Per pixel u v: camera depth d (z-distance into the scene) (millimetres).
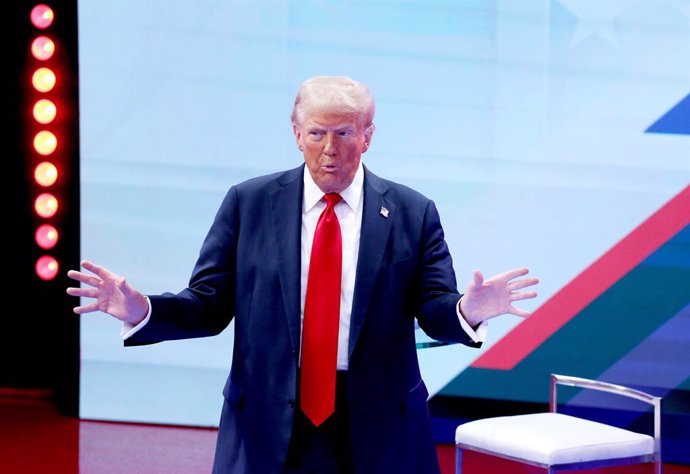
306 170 6672
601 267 13953
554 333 14125
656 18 13523
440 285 6473
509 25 13836
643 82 13633
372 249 6402
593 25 13672
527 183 13977
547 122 13875
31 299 16391
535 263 14062
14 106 15883
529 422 9555
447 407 14500
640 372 13977
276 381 6262
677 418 13930
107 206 14867
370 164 14219
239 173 14562
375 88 14141
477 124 14023
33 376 16891
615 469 13875
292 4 14203
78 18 14641
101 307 6141
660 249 13805
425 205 6730
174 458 13672
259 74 14375
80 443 14258
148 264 14844
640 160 13758
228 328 14945
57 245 15320
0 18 15500
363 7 14062
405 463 6359
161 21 14484
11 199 16125
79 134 14828
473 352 14352
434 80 14031
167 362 15133
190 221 14719
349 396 6199
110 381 15305
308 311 6281
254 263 6473
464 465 13758
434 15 13969
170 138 14641
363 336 6285
